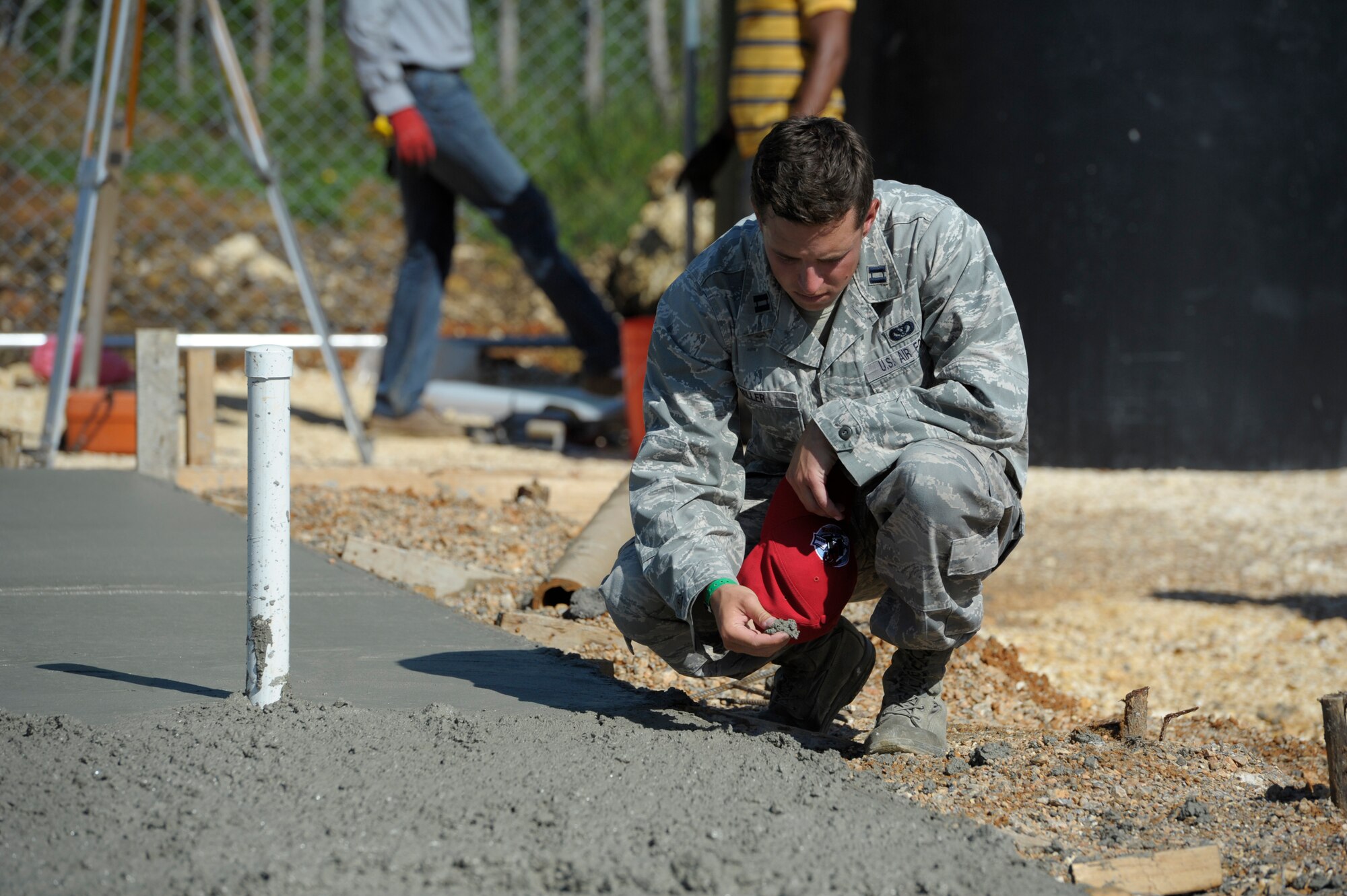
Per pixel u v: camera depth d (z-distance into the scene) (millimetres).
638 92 54781
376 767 8641
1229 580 20641
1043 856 8328
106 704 9984
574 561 14789
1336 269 28172
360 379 32531
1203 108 26906
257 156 23969
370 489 20453
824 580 9312
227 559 15172
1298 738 12930
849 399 9625
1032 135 27203
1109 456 27906
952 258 9398
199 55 54688
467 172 26984
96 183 22156
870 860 7695
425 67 26219
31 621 12461
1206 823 9039
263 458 9578
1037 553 22031
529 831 7793
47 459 21594
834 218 8359
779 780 8758
